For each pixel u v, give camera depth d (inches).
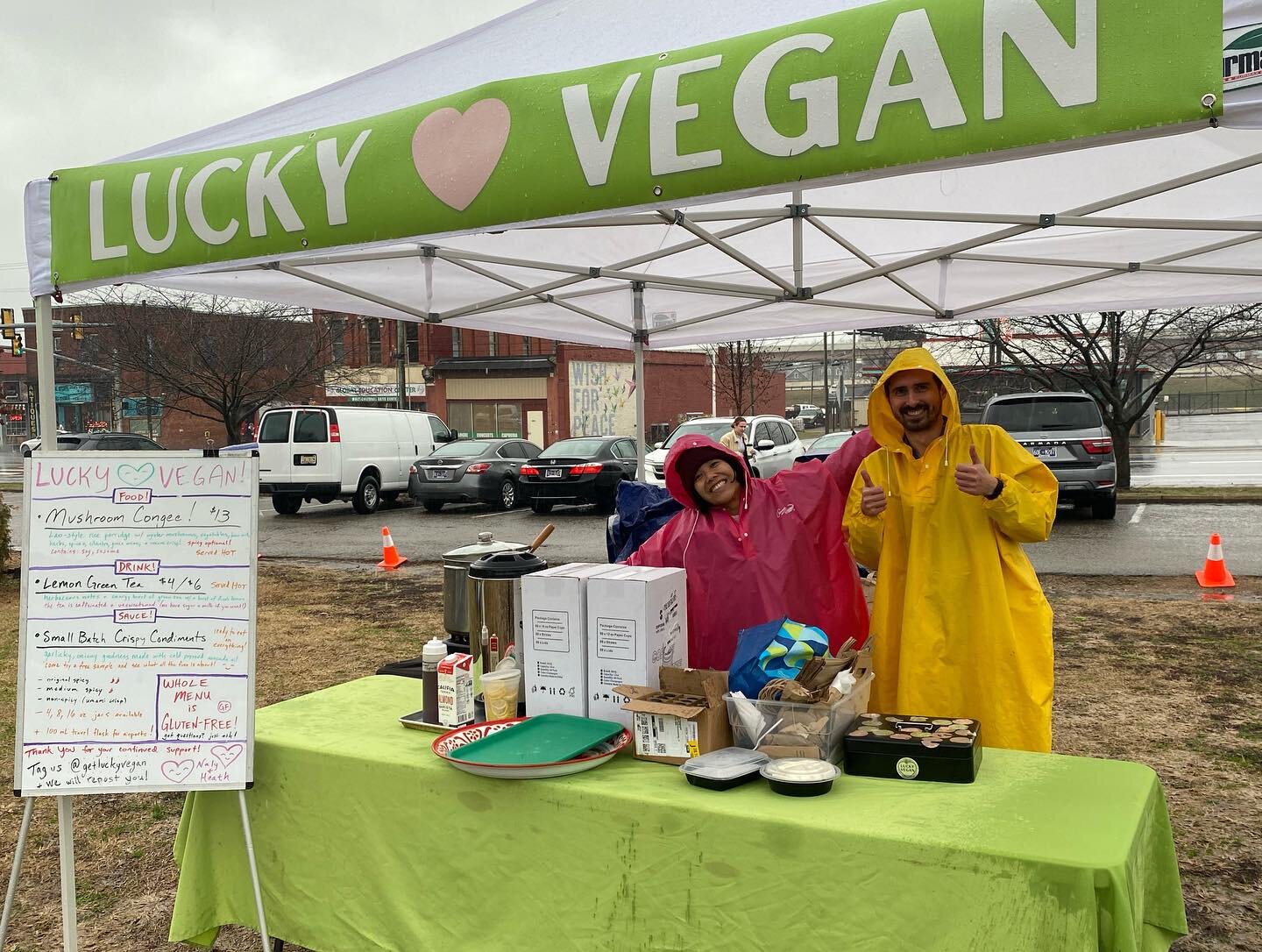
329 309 187.3
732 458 124.2
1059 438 509.4
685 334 238.7
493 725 104.6
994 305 204.8
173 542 113.6
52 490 113.6
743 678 99.9
